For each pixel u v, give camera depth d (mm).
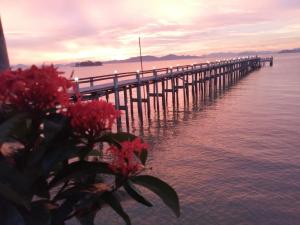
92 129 1567
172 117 32875
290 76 87062
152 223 11750
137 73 29344
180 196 13977
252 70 114812
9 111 1515
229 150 20500
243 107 37875
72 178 1694
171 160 18750
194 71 46125
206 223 11852
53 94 1476
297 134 24141
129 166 1625
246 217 12188
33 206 1509
